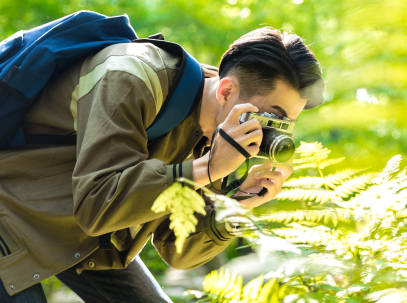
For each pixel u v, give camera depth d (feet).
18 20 20.04
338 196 3.39
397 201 2.89
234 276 2.71
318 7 16.05
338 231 2.97
